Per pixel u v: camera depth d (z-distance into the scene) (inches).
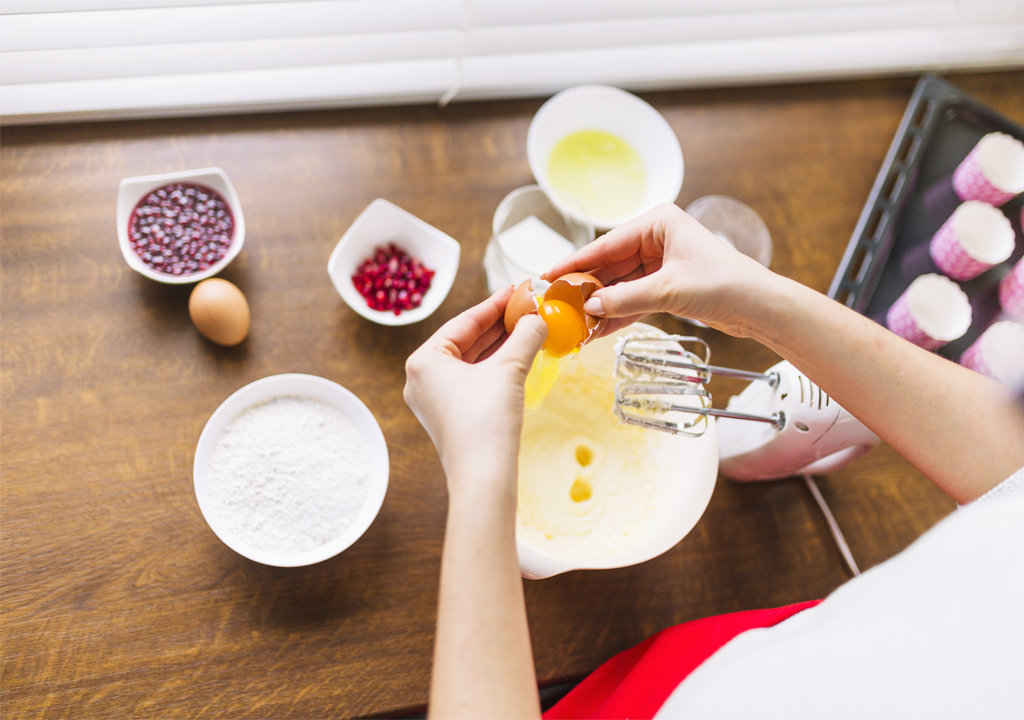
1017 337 31.2
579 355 30.9
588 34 35.0
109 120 32.9
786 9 36.1
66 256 31.0
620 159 35.8
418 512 30.1
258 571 28.5
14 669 26.7
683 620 30.0
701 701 17.5
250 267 32.0
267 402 29.8
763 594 30.7
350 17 31.9
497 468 21.7
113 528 28.4
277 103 34.2
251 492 28.6
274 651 27.9
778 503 32.0
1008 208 36.4
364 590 28.9
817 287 35.5
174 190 31.3
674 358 28.7
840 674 15.5
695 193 36.4
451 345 24.8
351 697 27.8
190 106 33.3
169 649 27.5
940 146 37.9
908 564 16.4
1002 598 14.5
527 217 34.2
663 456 29.9
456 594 20.4
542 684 28.9
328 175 33.9
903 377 24.4
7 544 27.7
